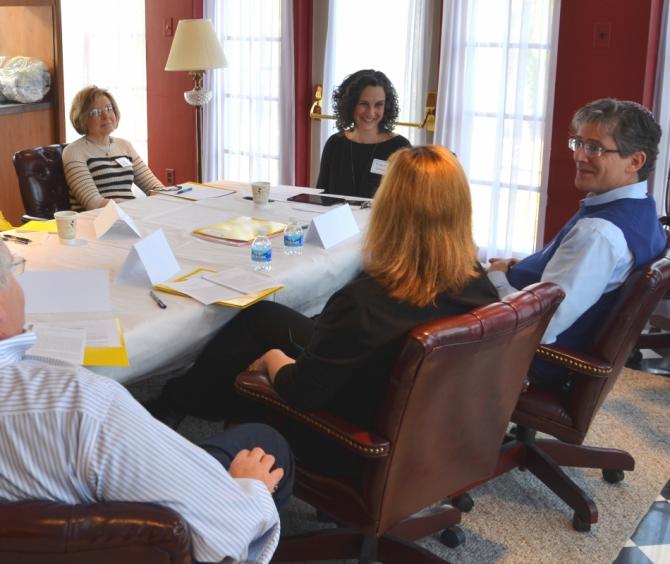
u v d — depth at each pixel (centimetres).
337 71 521
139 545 105
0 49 521
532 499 259
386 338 162
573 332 230
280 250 274
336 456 185
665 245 241
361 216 329
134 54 597
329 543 206
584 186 237
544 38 443
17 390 109
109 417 109
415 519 216
